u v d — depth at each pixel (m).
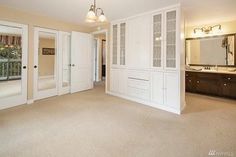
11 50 3.89
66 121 2.99
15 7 3.76
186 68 5.59
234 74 4.39
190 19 4.74
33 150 2.05
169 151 2.05
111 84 5.25
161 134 2.51
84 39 5.75
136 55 4.38
